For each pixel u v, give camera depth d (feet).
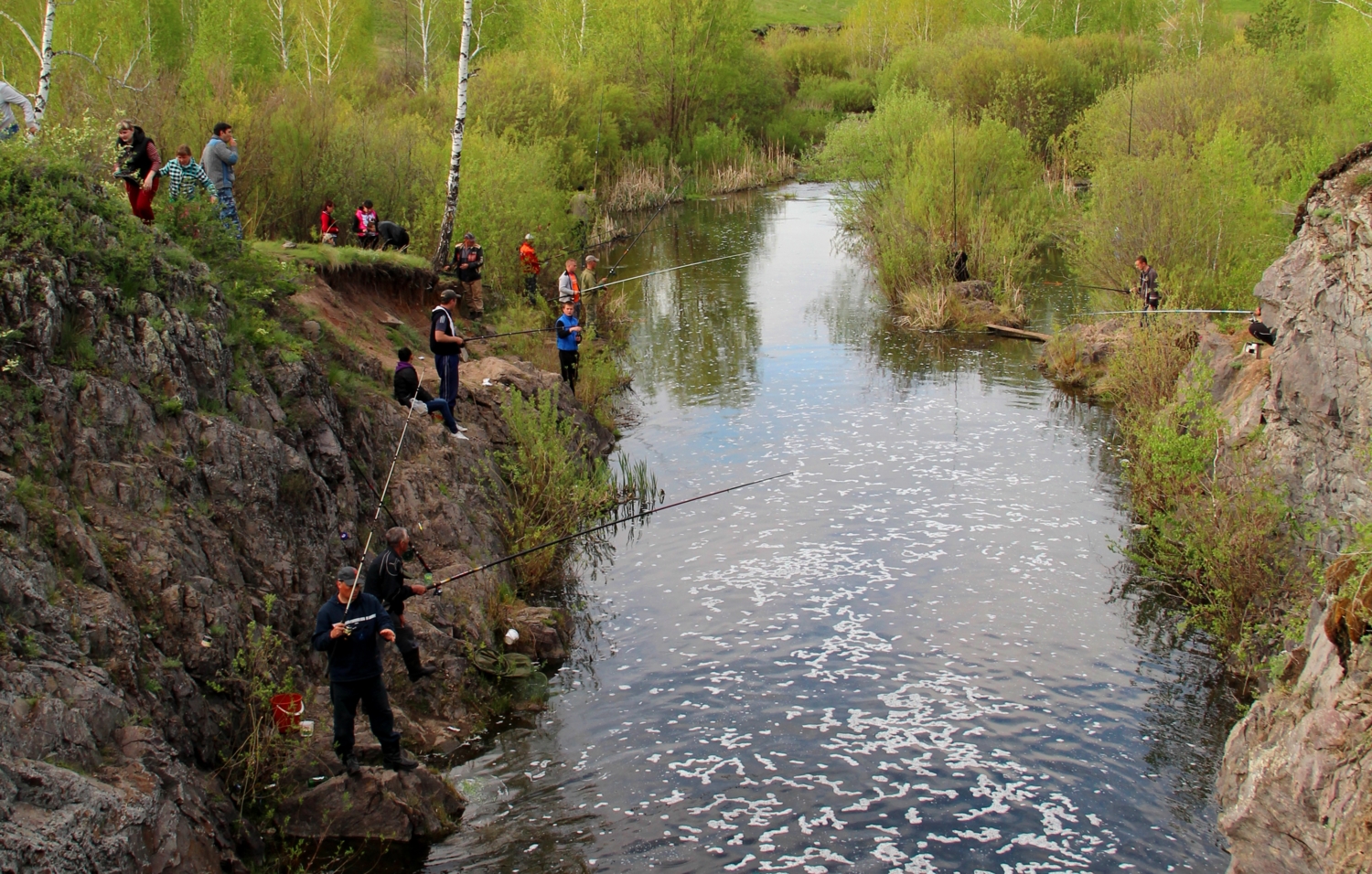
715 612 40.37
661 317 93.09
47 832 18.43
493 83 130.52
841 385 71.51
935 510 49.65
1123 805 28.60
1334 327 34.27
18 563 22.82
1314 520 35.19
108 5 113.60
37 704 20.43
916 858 26.50
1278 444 38.42
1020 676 35.37
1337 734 21.90
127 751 22.02
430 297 68.49
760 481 47.57
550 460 49.57
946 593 41.34
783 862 26.30
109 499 26.68
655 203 155.84
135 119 69.51
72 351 28.14
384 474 40.14
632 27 174.81
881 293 101.30
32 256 28.14
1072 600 40.73
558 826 27.55
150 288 31.24
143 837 20.26
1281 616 34.88
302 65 145.59
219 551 28.63
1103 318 78.02
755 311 95.04
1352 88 107.24
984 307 89.81
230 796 25.09
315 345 42.42
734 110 195.72
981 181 104.22
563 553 46.19
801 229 137.28
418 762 28.32
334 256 59.06
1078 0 206.49
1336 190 35.55
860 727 32.50
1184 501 42.04
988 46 165.68
